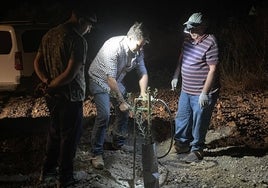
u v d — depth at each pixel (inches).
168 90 434.3
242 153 254.7
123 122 251.0
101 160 230.7
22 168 233.0
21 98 426.3
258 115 330.6
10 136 289.6
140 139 279.4
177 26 706.8
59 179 203.8
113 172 228.7
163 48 625.3
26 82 421.1
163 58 602.9
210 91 231.3
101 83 224.2
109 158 245.0
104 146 262.2
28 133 295.4
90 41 520.4
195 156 243.0
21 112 369.7
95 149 230.5
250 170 231.6
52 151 209.2
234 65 452.8
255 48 459.2
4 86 421.7
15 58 417.1
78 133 202.7
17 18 708.7
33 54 424.5
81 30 195.9
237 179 221.5
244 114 333.1
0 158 248.2
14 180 214.7
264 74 429.4
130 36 220.7
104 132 230.5
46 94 199.2
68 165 202.8
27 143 272.5
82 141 273.6
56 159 212.8
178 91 426.6
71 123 198.2
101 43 548.7
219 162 242.4
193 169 235.3
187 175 227.6
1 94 446.0
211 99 232.1
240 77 425.7
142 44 222.2
